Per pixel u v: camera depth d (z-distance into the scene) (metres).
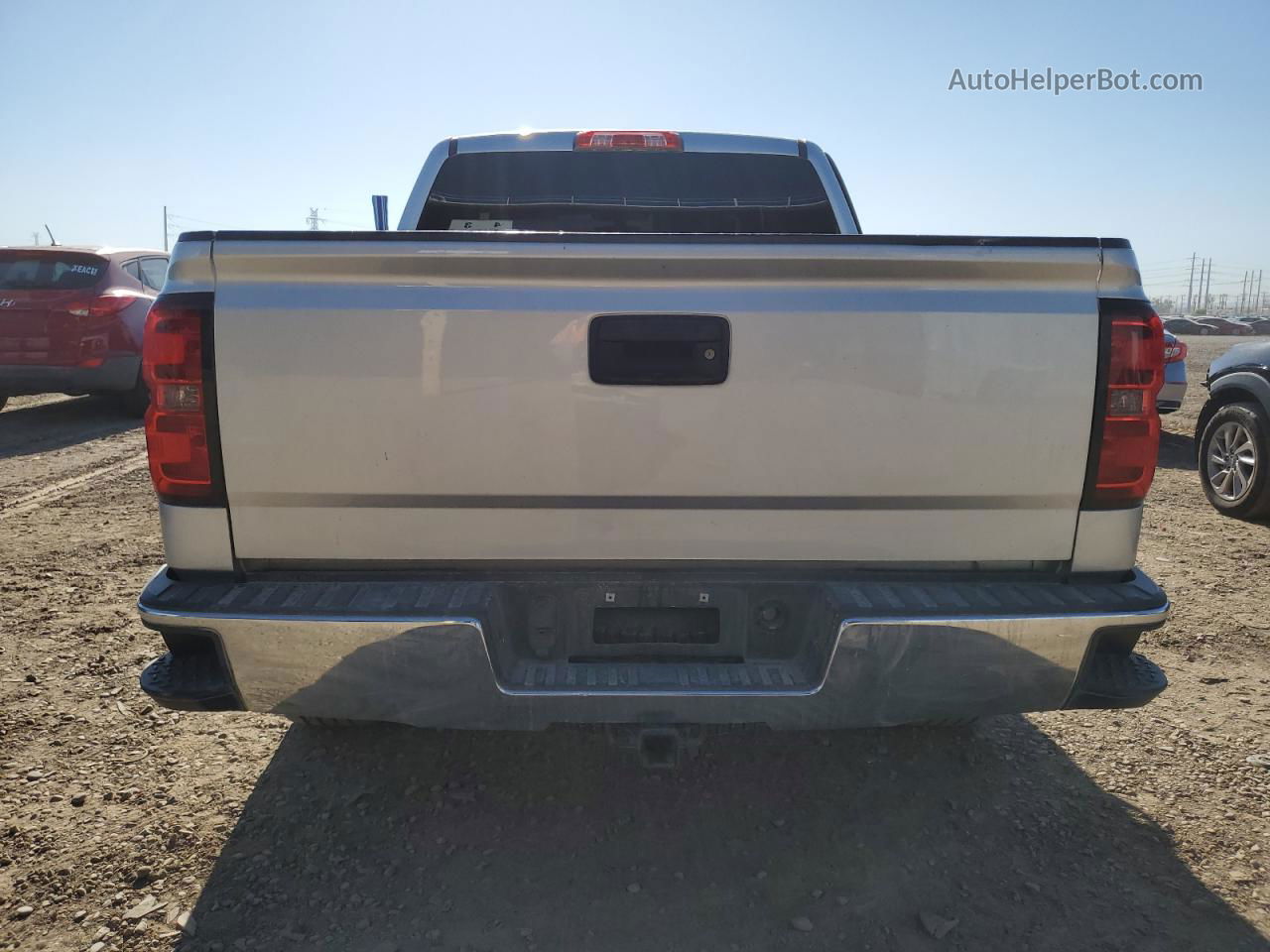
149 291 9.66
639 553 2.25
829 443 2.20
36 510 6.21
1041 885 2.43
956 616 2.14
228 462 2.17
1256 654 3.95
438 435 2.17
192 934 2.21
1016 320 2.19
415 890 2.39
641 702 2.17
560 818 2.72
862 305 2.17
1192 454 8.94
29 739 3.13
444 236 2.13
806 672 2.27
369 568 2.26
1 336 8.66
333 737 3.17
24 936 2.20
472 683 2.16
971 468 2.22
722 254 2.13
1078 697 2.26
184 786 2.85
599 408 2.17
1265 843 2.61
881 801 2.82
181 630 2.14
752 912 2.32
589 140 4.02
